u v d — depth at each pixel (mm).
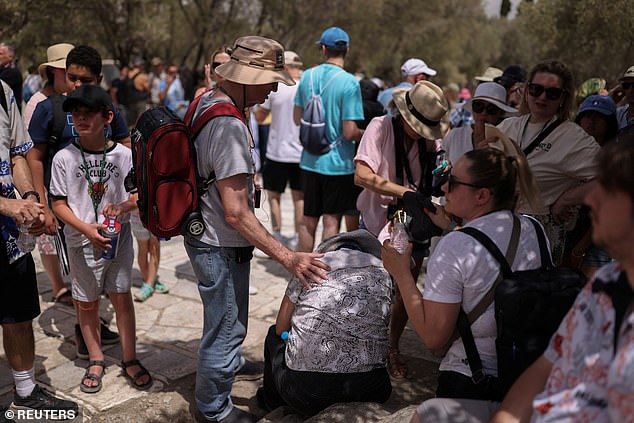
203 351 3000
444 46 27641
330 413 2781
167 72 14234
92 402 3436
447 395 2320
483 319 2174
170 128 2721
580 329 1553
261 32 20531
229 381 3062
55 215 3527
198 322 4566
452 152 3773
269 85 2939
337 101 4656
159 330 4410
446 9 26938
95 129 3260
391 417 2607
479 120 3652
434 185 3594
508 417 1787
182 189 2758
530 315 2025
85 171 3391
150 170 2760
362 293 2850
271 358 3137
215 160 2717
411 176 3553
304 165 4977
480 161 2213
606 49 5004
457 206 2287
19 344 3150
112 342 4160
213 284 2920
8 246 2934
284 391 2963
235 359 3066
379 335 2904
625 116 4148
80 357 3945
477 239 2156
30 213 2719
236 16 19125
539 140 3115
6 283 3006
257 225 2773
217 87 2990
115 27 15867
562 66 3074
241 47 2857
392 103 5219
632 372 1322
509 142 2363
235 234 2898
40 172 3621
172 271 5617
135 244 6387
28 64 13289
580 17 4906
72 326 4430
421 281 5219
